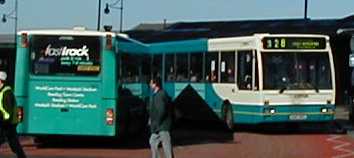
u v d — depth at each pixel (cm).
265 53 2561
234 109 2678
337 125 2953
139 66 2366
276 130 2814
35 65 2077
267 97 2550
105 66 2073
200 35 4556
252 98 2572
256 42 2567
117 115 2084
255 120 2562
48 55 2078
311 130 2816
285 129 2841
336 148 2158
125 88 2177
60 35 2081
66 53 2075
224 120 2752
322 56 2614
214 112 2808
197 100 2908
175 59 3059
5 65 3075
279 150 2091
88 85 2073
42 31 2080
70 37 2083
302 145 2241
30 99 2073
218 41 2778
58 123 2073
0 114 1630
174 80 3058
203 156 1931
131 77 2261
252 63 2572
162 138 1590
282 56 2578
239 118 2648
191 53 2950
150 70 2488
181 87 3011
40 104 2073
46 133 2072
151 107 1600
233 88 2678
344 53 4747
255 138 2477
